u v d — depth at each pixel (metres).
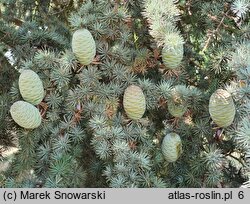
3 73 1.24
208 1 1.15
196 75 1.20
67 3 1.47
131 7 1.16
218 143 1.05
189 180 1.04
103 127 1.00
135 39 1.15
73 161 1.03
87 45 0.99
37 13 1.45
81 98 1.04
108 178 1.00
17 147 1.17
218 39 1.12
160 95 1.03
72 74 1.10
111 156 1.03
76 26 1.06
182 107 1.03
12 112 0.97
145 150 1.02
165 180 1.06
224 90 0.95
